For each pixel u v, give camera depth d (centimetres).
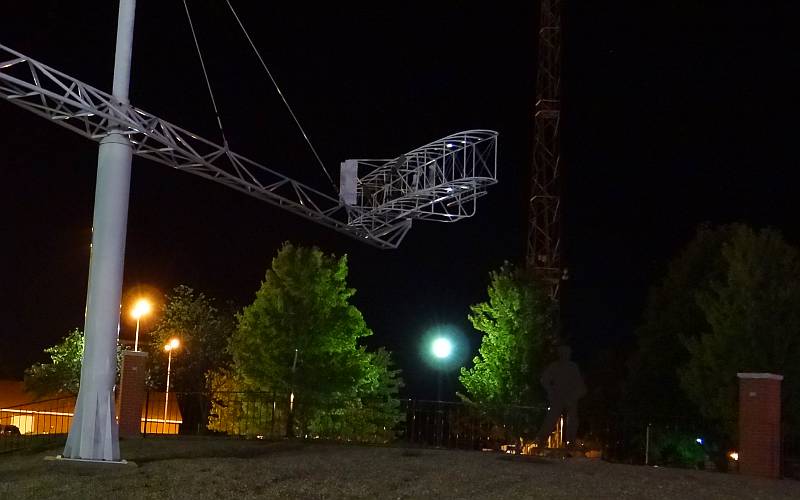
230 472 1512
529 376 3181
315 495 1308
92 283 1695
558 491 1391
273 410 2884
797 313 2705
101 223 1708
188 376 5544
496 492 1369
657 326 3516
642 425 3244
